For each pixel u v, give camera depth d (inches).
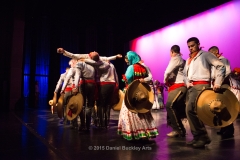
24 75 456.1
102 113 155.2
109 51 455.5
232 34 272.8
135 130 109.2
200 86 99.9
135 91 110.2
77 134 134.8
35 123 184.1
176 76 122.9
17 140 119.0
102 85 150.3
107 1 389.7
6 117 229.6
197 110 95.1
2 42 342.3
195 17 319.3
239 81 205.2
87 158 85.8
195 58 104.0
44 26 463.2
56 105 186.5
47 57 467.8
